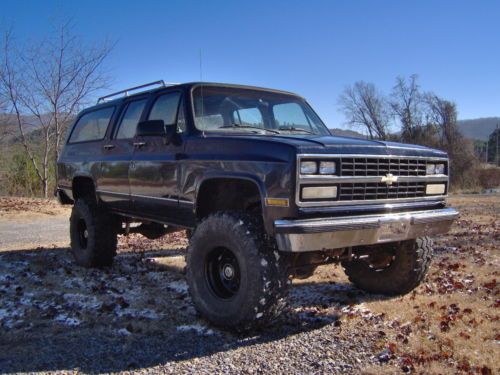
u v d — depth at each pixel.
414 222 4.11
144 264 6.82
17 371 3.35
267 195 3.70
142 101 5.57
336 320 4.25
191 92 4.81
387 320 4.25
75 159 6.77
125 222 6.58
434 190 4.50
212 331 4.07
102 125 6.34
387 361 3.40
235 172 3.96
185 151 4.54
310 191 3.62
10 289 5.46
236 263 4.05
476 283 5.57
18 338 3.97
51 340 3.93
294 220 3.55
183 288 5.47
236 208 4.37
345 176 3.78
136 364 3.44
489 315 4.35
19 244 9.03
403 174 4.20
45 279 5.93
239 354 3.59
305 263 4.14
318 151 3.68
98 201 6.21
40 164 23.19
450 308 4.58
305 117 5.55
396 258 4.90
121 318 4.43
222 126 4.77
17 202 17.38
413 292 5.11
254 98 5.22
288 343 3.77
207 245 4.13
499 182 33.47
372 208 3.94
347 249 4.38
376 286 5.15
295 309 4.61
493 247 8.01
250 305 3.77
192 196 4.42
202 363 3.44
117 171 5.65
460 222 11.66
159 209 5.00
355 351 3.59
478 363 3.33
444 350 3.54
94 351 3.69
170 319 4.40
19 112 21.47
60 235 10.40
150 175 5.02
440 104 39.31
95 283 5.73
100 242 6.32
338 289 5.40
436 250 7.77
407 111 41.25
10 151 23.09
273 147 3.74
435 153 4.53
